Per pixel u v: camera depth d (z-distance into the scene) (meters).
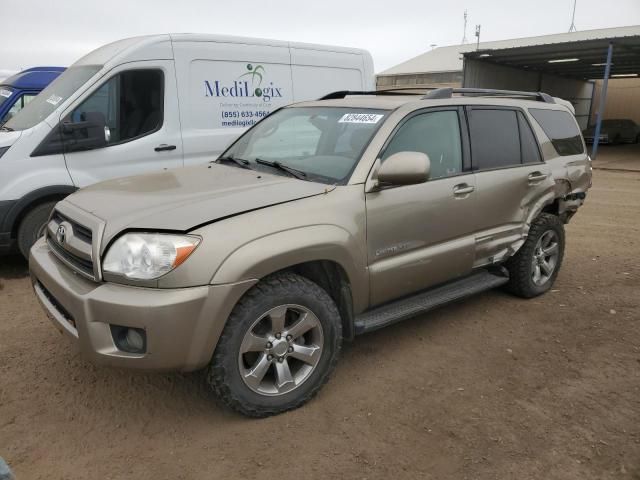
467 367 3.73
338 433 2.96
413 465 2.72
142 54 5.91
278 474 2.64
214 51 6.45
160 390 3.37
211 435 2.93
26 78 9.02
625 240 7.48
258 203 2.98
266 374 3.21
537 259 4.97
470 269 4.15
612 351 4.02
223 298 2.71
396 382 3.51
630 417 3.18
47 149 5.39
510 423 3.09
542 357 3.90
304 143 3.90
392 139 3.57
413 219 3.59
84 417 3.07
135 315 2.59
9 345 3.91
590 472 2.71
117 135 5.86
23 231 5.42
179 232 2.70
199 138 6.39
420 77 36.28
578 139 5.45
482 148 4.23
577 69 27.91
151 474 2.62
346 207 3.22
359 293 3.37
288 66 7.17
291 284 3.00
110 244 2.75
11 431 2.92
